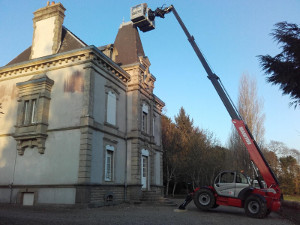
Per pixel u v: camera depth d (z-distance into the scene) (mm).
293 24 9469
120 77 22000
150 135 24422
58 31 20672
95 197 16891
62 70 18844
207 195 15133
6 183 18406
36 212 13148
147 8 18562
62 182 16594
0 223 8180
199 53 15938
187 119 47344
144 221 10516
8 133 19359
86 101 17297
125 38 26641
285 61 9727
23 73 20328
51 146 17641
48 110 18438
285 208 17609
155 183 25422
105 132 18906
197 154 38156
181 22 16656
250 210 13352
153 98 26094
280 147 46656
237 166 27219
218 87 15258
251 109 27719
